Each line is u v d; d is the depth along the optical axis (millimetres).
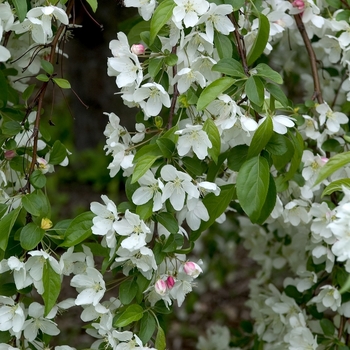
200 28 2143
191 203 2105
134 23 2484
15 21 2188
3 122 2285
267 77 2104
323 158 2299
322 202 2287
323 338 2348
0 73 2258
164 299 2129
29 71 2404
